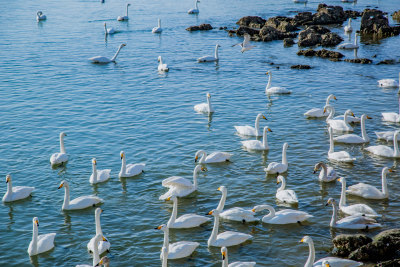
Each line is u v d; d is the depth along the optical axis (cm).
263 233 2494
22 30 8162
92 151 3534
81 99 4731
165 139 3747
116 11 10250
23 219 2667
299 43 7312
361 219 2505
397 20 8875
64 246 2411
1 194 2928
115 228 2558
